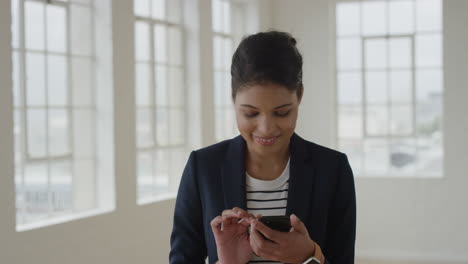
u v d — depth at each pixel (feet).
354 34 26.76
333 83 26.99
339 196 5.11
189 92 22.26
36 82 15.51
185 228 5.26
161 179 20.98
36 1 15.49
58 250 14.93
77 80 16.96
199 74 22.12
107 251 16.87
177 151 21.86
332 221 5.19
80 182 17.06
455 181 24.94
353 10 26.73
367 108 26.66
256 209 4.99
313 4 27.25
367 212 26.03
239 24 26.89
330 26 26.96
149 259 18.84
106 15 17.30
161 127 20.99
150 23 20.40
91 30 17.37
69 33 16.61
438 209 25.18
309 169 5.03
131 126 18.08
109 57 17.31
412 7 25.89
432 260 25.02
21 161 15.06
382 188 25.81
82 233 15.83
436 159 25.77
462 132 24.80
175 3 21.70
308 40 27.35
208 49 22.70
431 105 25.75
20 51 14.97
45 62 15.80
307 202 4.95
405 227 25.57
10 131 13.38
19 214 14.97
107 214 16.90
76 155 16.93
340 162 5.14
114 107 17.38
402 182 25.55
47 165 15.87
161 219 19.44
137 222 18.25
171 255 5.24
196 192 5.23
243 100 4.33
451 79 24.89
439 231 25.18
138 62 19.86
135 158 18.24
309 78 27.32
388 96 26.35
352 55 26.84
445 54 24.94
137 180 18.38
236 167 5.06
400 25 26.08
